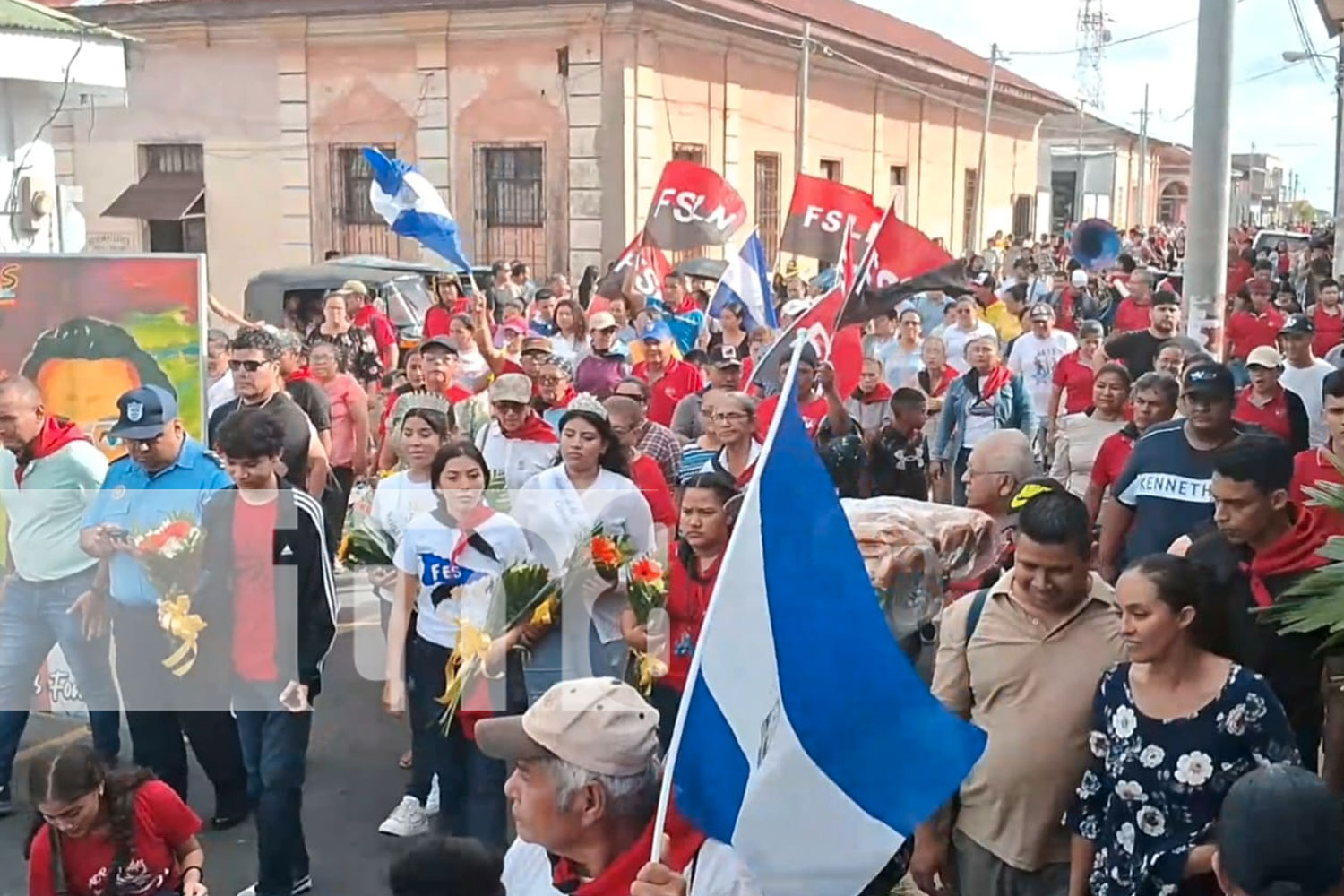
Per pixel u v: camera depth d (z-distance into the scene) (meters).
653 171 22.69
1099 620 4.07
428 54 22.64
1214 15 10.80
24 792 6.21
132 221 24.48
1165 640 3.71
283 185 23.77
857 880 3.01
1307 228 66.44
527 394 7.39
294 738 5.47
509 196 22.78
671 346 10.79
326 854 5.96
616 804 3.02
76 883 4.57
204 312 7.65
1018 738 4.04
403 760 6.75
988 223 41.12
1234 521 4.57
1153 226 55.44
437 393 8.98
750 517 3.01
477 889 3.18
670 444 7.92
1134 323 14.38
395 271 16.86
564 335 13.20
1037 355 11.91
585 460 5.71
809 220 11.23
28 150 13.01
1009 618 4.14
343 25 23.02
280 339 8.62
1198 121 10.95
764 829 2.97
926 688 3.09
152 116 24.27
